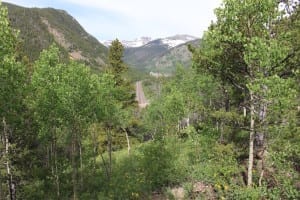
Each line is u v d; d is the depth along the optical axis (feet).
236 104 64.08
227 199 53.01
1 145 69.67
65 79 72.54
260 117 49.80
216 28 49.98
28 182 90.68
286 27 48.32
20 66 59.31
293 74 49.21
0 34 52.08
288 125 48.55
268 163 52.08
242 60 52.08
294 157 50.83
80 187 90.02
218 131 62.49
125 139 143.23
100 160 123.75
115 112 95.04
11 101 61.57
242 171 54.95
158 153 82.53
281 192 48.93
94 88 79.66
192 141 67.26
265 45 43.39
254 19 47.50
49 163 103.19
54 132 85.76
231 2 46.88
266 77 44.42
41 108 75.31
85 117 79.56
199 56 55.88
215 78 59.31
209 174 56.85
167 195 71.97
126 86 130.41
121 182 83.71
